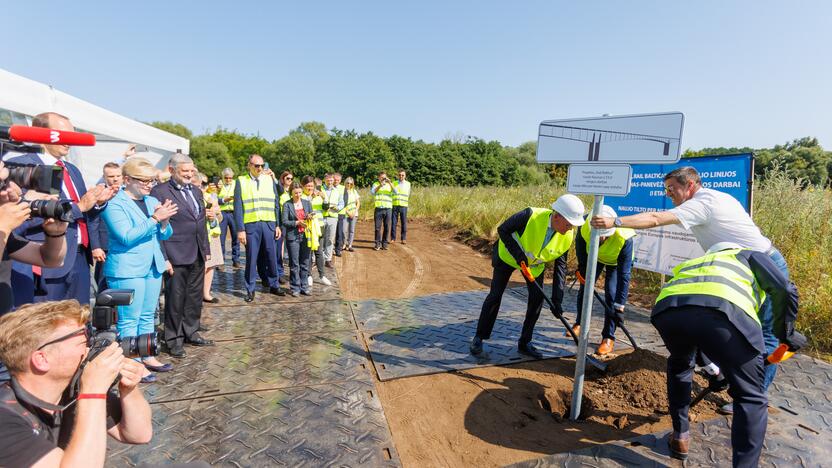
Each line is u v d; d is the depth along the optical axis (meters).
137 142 7.48
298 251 5.81
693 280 2.38
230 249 9.78
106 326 1.80
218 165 51.09
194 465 2.26
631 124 2.58
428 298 5.91
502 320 4.97
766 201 6.08
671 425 2.91
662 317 2.40
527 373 3.68
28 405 1.41
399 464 2.49
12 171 1.71
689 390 2.48
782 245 5.46
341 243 9.22
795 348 2.33
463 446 2.70
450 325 4.78
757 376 2.21
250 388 3.30
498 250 3.90
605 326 4.10
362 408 3.06
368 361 3.83
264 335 4.41
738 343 2.17
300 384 3.38
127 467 2.38
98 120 6.07
